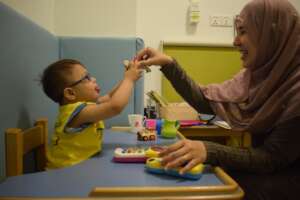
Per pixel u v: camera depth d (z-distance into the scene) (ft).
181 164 2.07
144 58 3.50
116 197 1.70
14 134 2.43
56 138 2.89
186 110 6.33
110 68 5.44
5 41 2.73
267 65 2.99
